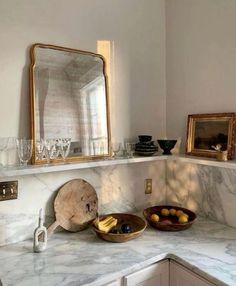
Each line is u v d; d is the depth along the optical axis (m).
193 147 1.87
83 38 1.70
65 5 1.63
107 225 1.60
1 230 1.44
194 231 1.64
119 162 1.67
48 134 1.54
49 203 1.59
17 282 1.12
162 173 2.12
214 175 1.76
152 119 2.06
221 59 1.71
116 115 1.88
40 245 1.38
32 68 1.49
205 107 1.82
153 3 2.04
